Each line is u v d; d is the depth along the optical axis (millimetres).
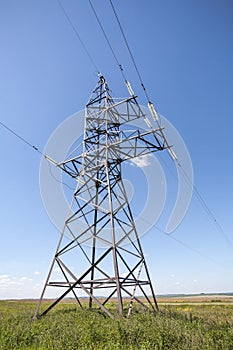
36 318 15930
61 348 9766
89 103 23109
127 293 16641
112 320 13766
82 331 11703
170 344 10281
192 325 13164
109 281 15625
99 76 23953
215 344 10164
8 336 11031
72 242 18281
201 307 36656
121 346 9945
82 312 16531
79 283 16531
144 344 10039
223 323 14617
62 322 13820
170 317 15648
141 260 18594
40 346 10180
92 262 19375
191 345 10031
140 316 14695
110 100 22469
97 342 10641
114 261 15812
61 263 17453
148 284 18359
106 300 17281
